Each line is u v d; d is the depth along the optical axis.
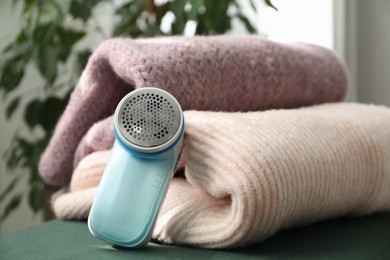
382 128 0.75
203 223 0.62
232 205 0.60
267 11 1.60
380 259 0.62
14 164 1.64
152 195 0.60
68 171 0.85
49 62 1.43
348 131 0.71
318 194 0.64
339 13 1.38
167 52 0.71
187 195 0.66
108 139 0.73
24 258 0.59
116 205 0.60
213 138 0.62
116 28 1.53
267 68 0.78
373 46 1.37
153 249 0.62
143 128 0.59
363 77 1.39
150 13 1.52
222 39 0.78
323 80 0.88
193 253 0.60
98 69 0.75
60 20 1.36
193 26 1.68
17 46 1.53
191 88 0.70
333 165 0.66
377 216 0.78
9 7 1.86
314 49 0.90
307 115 0.69
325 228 0.71
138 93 0.60
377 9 1.35
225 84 0.74
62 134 0.81
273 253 0.60
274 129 0.63
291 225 0.66
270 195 0.59
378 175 0.73
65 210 0.75
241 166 0.59
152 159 0.60
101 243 0.64
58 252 0.61
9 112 1.61
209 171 0.61
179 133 0.60
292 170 0.61
